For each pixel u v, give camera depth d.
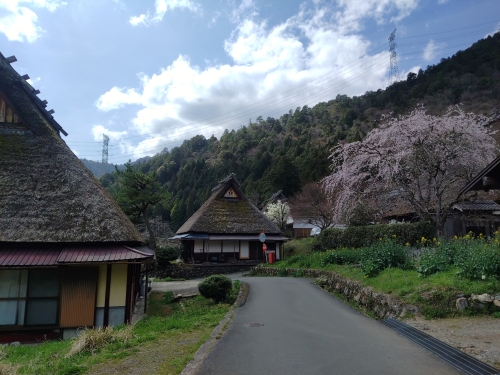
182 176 71.06
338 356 4.95
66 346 6.59
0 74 10.96
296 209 33.19
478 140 13.16
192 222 26.39
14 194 9.44
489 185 8.67
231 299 10.59
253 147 79.31
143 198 23.39
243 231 25.70
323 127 69.31
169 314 10.44
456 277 7.25
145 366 4.78
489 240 8.75
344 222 20.39
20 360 5.82
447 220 15.66
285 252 28.41
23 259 8.32
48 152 10.68
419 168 13.20
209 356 5.08
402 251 9.69
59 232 8.99
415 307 6.79
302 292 11.50
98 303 9.07
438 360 4.63
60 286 8.88
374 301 8.13
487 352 4.65
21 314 8.61
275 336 6.20
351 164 15.08
